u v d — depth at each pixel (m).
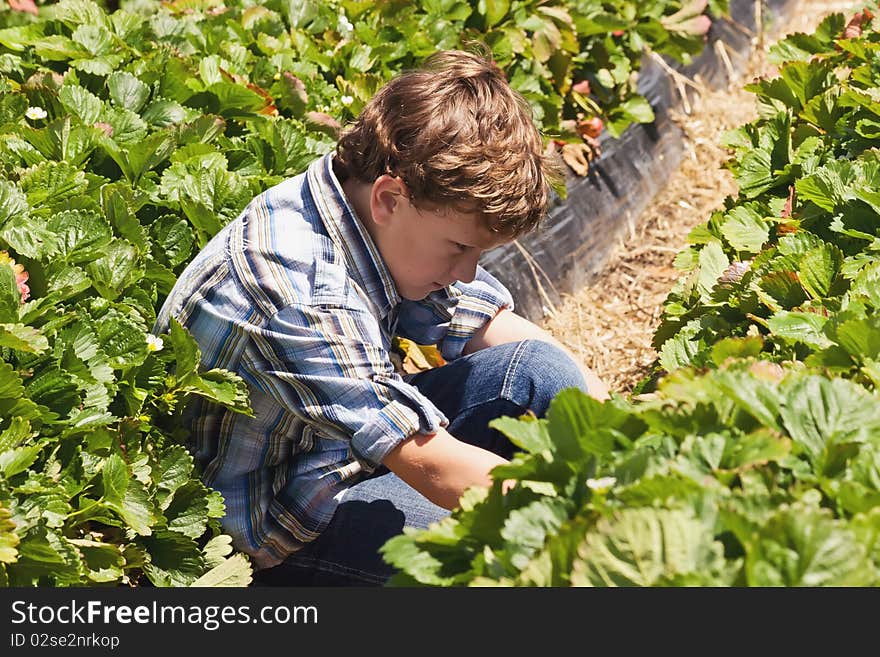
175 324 2.22
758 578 1.22
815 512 1.25
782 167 3.00
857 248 2.49
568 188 4.75
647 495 1.36
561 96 4.66
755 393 1.52
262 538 2.38
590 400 1.48
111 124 3.06
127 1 4.46
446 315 2.74
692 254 2.94
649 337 4.45
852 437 1.48
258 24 3.87
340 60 3.90
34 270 2.34
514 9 4.56
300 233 2.20
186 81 3.38
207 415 2.37
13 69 3.38
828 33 3.77
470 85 2.09
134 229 2.62
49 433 2.14
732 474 1.40
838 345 1.85
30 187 2.66
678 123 5.78
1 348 2.17
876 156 2.68
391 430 2.09
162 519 2.16
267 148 3.20
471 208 2.04
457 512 1.54
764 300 2.29
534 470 1.50
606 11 5.15
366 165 2.16
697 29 5.38
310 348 2.13
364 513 2.42
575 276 4.66
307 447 2.39
